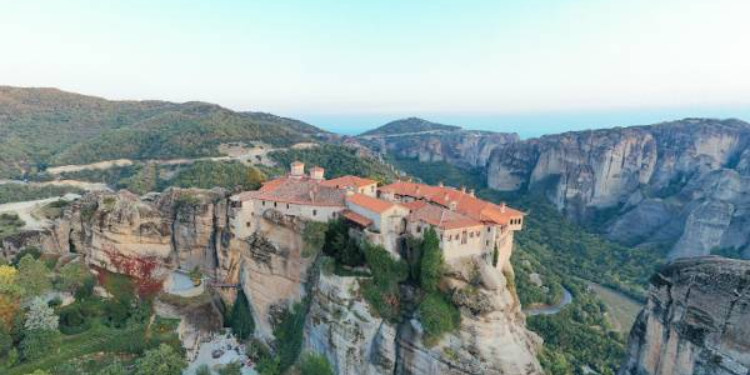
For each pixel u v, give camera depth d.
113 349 69.69
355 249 69.81
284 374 72.00
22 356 64.38
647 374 44.16
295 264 78.00
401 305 66.62
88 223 90.12
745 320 35.25
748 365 34.72
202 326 81.38
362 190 90.06
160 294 84.00
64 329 71.19
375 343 65.75
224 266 85.81
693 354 39.00
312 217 78.00
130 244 87.25
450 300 63.16
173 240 91.19
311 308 71.88
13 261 85.62
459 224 65.81
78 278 79.31
